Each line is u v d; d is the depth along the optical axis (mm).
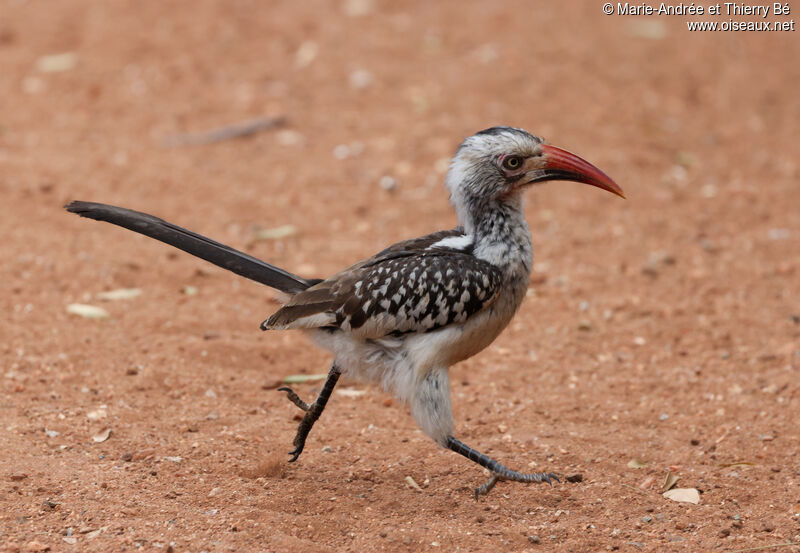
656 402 11047
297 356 12070
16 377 10867
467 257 8680
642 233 15984
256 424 10305
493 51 22641
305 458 9617
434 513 8578
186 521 8172
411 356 8523
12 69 21812
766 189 17609
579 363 12055
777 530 8297
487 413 10820
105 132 19281
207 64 22156
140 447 9578
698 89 21859
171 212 16125
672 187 17672
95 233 15359
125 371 11219
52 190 16594
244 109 20219
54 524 7992
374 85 21156
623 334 12797
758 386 11320
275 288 9070
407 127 19406
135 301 13195
